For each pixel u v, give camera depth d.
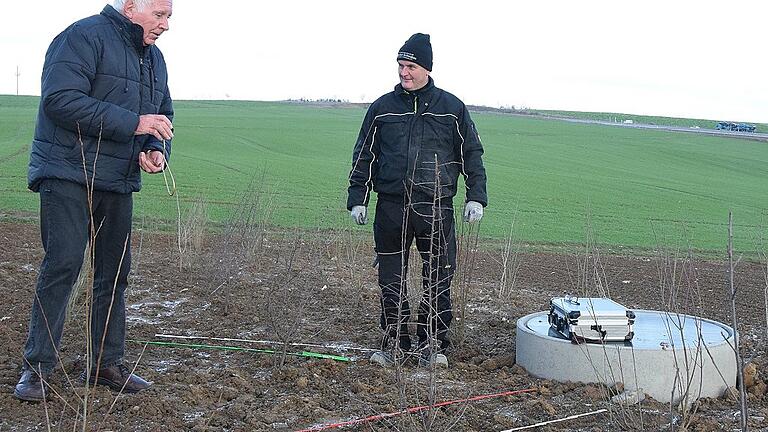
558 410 4.77
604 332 5.34
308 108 89.50
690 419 4.48
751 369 5.36
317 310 7.51
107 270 4.80
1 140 32.81
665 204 24.48
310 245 9.73
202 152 34.53
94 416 4.38
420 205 5.64
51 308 4.50
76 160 4.45
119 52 4.56
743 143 60.44
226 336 6.40
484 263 11.09
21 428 4.17
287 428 4.34
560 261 11.82
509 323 7.27
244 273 8.91
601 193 26.56
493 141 51.59
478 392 5.08
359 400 4.82
